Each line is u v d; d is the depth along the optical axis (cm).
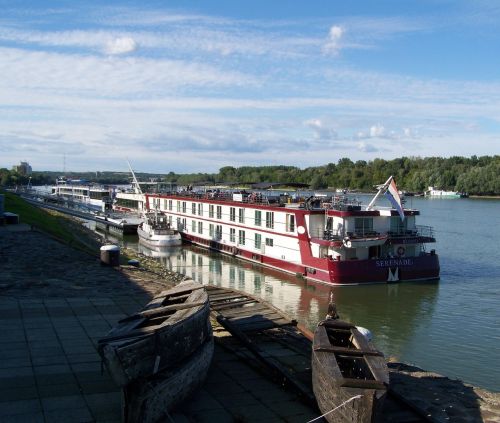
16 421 1125
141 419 1101
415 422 1429
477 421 1536
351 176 15925
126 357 1072
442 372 2539
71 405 1209
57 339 1650
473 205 13438
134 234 7800
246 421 1257
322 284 4344
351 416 1102
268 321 1950
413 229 4678
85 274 2703
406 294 4025
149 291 2383
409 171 19150
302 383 1464
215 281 4538
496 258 5541
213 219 6241
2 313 1919
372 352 1357
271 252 5091
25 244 3497
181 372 1242
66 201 10594
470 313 3544
